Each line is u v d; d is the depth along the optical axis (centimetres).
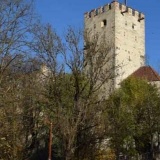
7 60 2580
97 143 2950
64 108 2750
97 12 6938
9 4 2548
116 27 6600
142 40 7031
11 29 2558
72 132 2639
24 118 3378
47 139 3597
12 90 2614
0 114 2384
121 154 4475
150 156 4766
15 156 2836
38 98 2928
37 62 2817
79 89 2753
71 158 2608
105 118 2947
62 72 2814
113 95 3747
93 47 2866
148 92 4859
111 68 3073
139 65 6781
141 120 4616
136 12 7031
